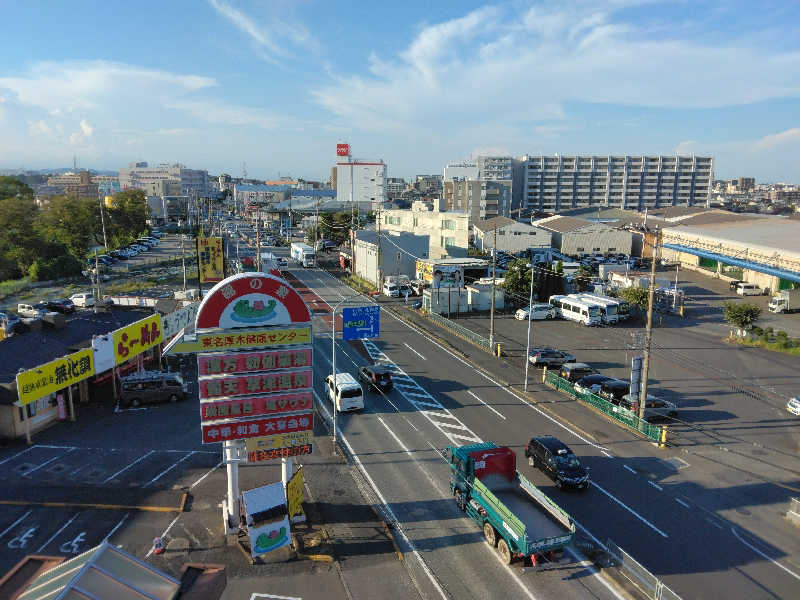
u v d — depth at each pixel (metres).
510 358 48.06
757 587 19.84
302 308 22.12
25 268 85.88
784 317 63.44
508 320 62.38
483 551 21.92
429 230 94.06
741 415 35.91
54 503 24.44
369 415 35.41
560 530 21.06
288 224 174.62
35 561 19.02
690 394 39.62
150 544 21.73
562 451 27.80
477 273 77.75
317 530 23.05
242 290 21.38
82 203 111.06
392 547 22.02
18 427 30.44
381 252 82.81
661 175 195.25
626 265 97.31
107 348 35.09
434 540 22.61
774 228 96.00
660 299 71.00
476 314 65.25
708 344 52.69
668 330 58.12
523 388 40.62
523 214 192.38
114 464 28.14
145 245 130.25
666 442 31.80
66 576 13.13
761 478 27.91
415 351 49.88
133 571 13.97
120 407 35.97
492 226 115.12
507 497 23.62
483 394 39.34
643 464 29.23
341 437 32.16
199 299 52.06
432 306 64.62
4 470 27.27
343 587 19.66
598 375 39.78
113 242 120.00
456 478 25.19
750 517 24.44
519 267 70.75
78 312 45.00
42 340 35.69
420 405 37.16
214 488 26.11
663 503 25.48
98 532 22.42
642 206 196.50
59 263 84.06
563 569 20.84
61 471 27.30
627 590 19.70
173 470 27.69
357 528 23.25
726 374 43.97
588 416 35.66
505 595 19.41
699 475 28.12
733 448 31.20
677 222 120.38
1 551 21.05
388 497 25.83
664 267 99.12
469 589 19.67
